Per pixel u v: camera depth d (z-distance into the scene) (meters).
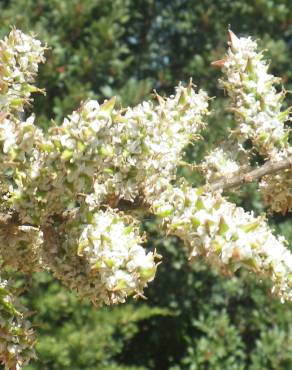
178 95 0.63
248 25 2.05
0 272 0.59
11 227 0.58
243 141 0.67
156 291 1.97
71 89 1.81
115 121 0.54
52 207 0.56
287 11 2.03
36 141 0.54
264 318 1.96
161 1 2.11
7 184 0.56
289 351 1.91
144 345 2.10
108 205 0.57
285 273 0.57
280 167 0.65
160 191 0.59
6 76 0.61
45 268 0.60
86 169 0.54
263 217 0.58
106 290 0.56
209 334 1.91
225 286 1.94
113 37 1.91
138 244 0.57
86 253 0.56
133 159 0.56
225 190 0.66
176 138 0.61
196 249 0.57
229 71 0.67
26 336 0.57
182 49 2.10
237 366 1.92
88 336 1.73
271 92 0.66
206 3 2.06
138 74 2.07
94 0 1.91
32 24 1.87
